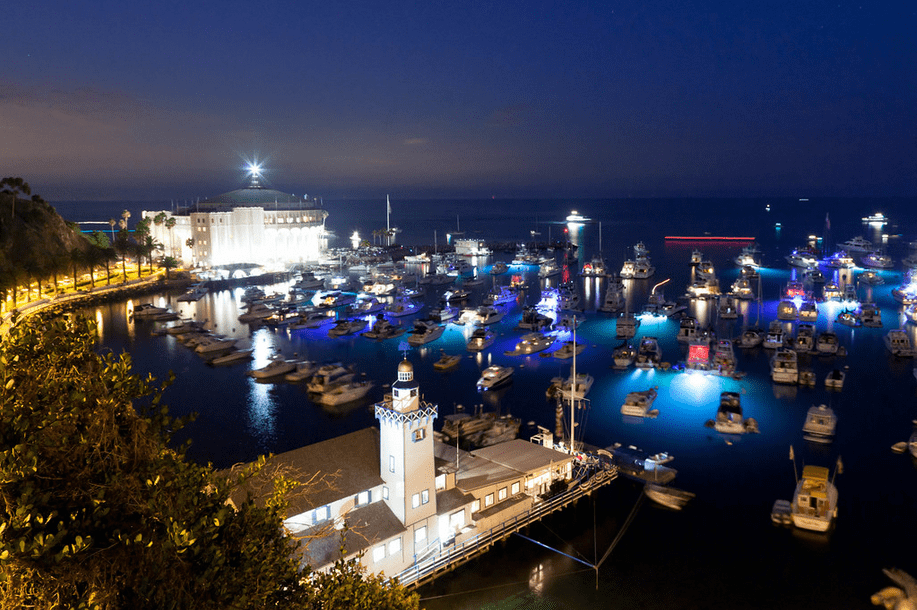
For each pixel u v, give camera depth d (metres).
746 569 48.81
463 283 192.25
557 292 167.12
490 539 49.91
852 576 47.75
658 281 197.50
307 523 42.75
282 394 91.00
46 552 14.12
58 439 15.57
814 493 54.00
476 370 102.94
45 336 17.92
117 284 180.62
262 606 17.92
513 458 57.75
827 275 198.00
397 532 44.47
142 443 17.88
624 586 46.88
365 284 177.38
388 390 92.62
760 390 90.19
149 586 15.08
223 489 18.73
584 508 57.22
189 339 120.25
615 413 81.81
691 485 61.69
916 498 58.81
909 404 83.69
